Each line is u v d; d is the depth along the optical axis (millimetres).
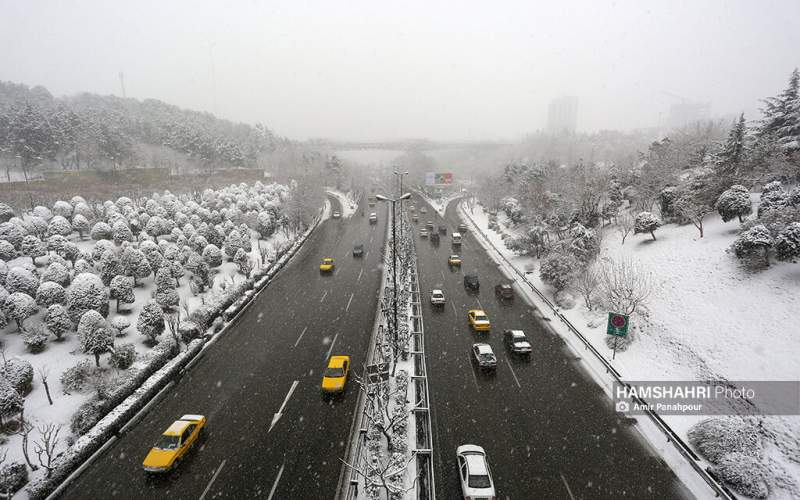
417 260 48125
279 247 49438
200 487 16078
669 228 37750
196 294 35719
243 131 144250
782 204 28484
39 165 72750
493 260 48312
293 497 15492
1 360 24625
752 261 26500
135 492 15953
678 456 17375
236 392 22453
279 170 110562
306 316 32375
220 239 47250
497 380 23172
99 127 81000
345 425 19547
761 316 23125
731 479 15742
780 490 15516
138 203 58625
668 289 28906
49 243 37438
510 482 16094
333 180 119938
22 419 19672
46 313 26906
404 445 17266
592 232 38750
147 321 27172
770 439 17609
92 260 36906
